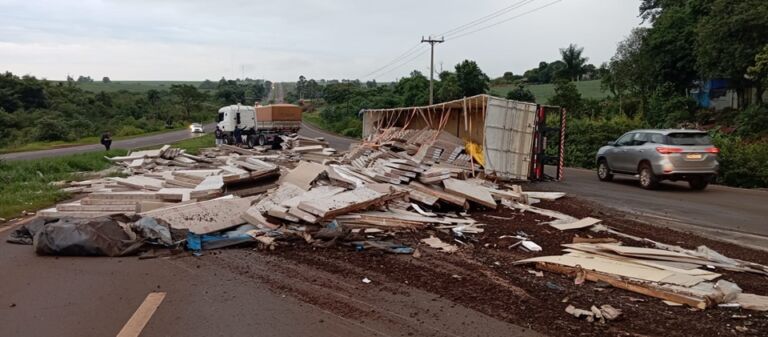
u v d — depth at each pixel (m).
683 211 11.47
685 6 35.25
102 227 7.41
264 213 8.97
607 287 5.75
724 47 26.81
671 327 4.60
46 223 8.48
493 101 15.48
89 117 72.12
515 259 7.01
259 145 38.72
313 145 27.23
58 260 6.99
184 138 58.56
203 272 6.42
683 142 14.98
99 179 16.97
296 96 155.38
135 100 92.62
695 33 31.25
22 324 4.70
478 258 7.06
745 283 6.00
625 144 16.73
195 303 5.27
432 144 17.73
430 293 5.56
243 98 126.56
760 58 24.20
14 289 5.74
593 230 8.95
